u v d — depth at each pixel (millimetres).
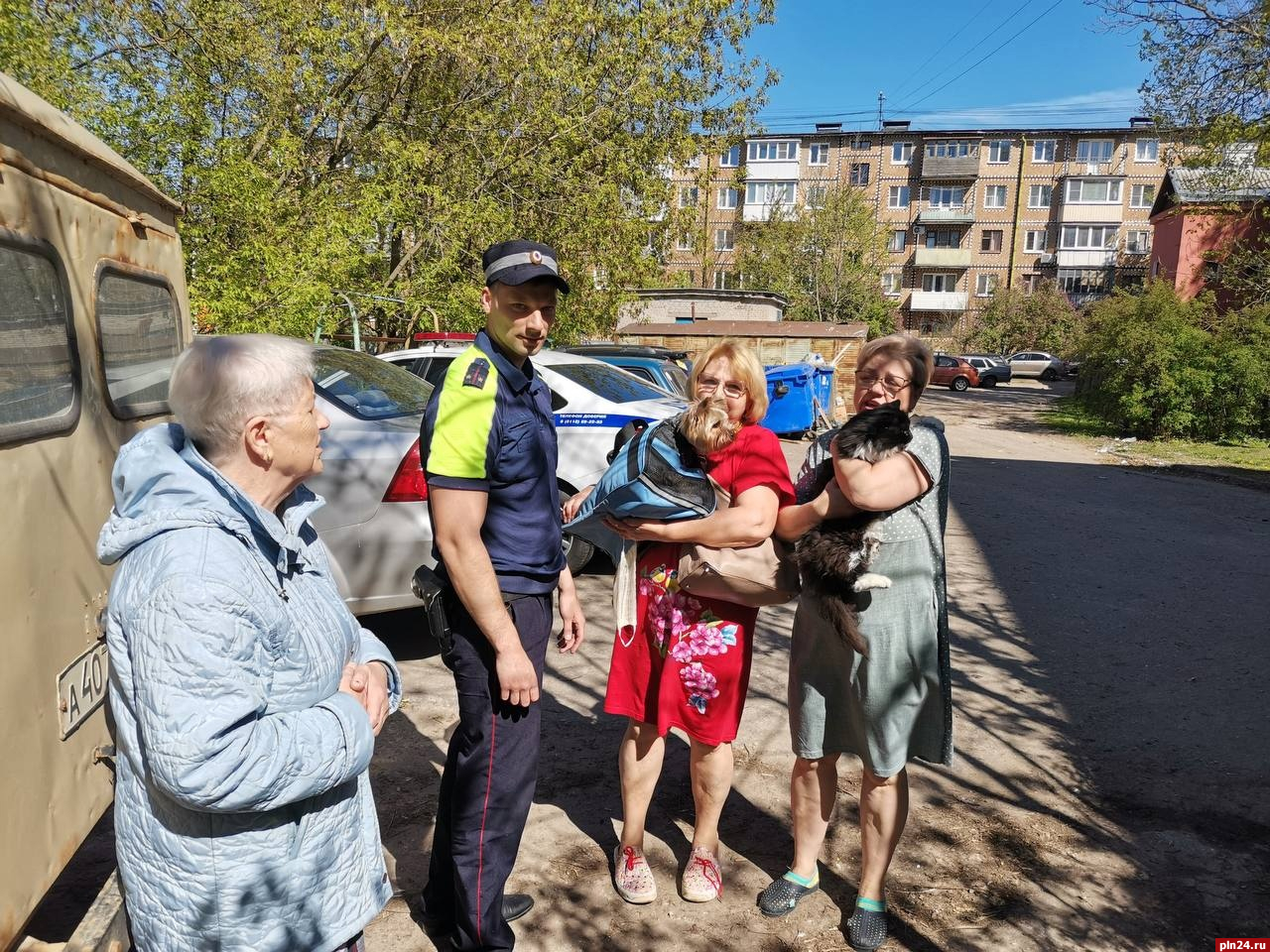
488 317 2297
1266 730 4074
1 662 1666
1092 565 7035
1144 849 3113
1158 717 4211
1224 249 19844
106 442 2311
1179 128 17141
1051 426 20156
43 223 1988
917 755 2500
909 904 2783
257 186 8328
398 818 3186
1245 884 2920
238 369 1438
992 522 8727
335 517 4090
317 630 1535
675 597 2605
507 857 2355
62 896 2742
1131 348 18172
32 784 1771
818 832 2748
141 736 1342
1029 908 2771
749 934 2631
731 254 51750
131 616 1324
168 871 1422
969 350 48969
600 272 15055
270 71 10242
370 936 2566
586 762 3654
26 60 6496
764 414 2549
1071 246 50656
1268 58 15180
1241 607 5957
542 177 13344
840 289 41875
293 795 1384
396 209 11328
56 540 1938
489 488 2252
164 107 8039
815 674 2602
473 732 2318
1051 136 50125
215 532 1378
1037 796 3477
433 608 2287
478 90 13578
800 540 2449
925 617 2412
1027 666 4844
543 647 2396
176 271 3037
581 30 13617
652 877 2793
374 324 12906
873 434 2250
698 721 2615
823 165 52625
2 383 1742
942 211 51094
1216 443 17047
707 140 16969
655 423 2562
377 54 12055
